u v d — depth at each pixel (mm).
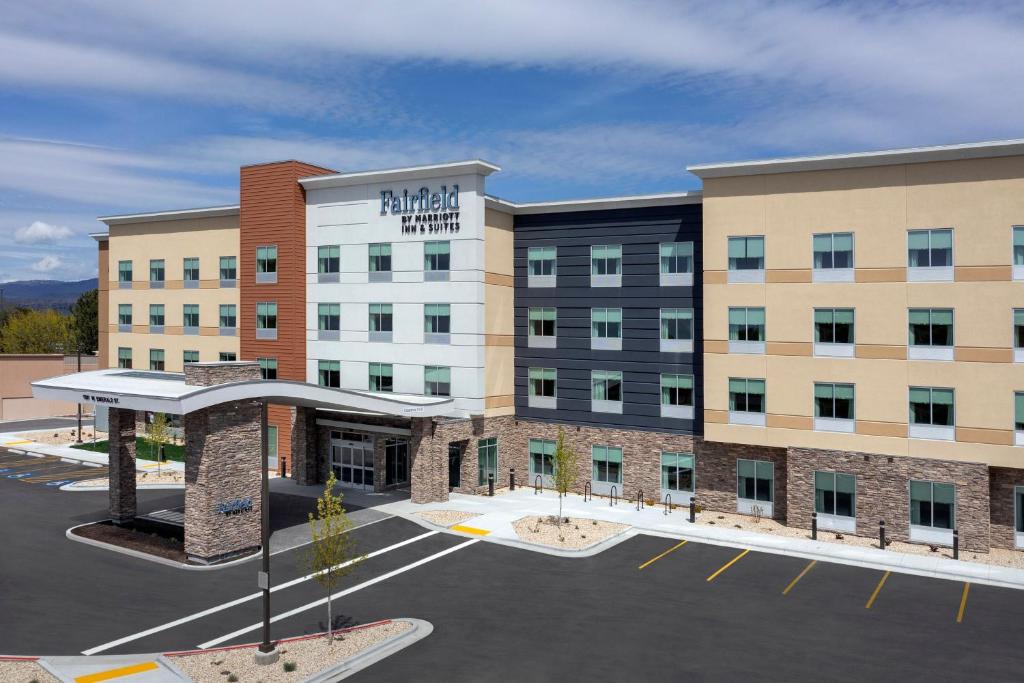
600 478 41531
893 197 32156
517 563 29422
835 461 33531
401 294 42281
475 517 35969
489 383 41719
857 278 32906
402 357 42344
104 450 53625
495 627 23016
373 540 32344
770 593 26062
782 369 34594
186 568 28781
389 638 21875
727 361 35844
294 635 22328
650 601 25266
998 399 30391
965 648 21547
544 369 43281
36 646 21328
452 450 41750
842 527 33438
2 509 37281
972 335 30828
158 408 28391
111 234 60156
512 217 43875
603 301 41406
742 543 32125
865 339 32812
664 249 39656
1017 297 30078
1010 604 25062
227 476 29734
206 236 54812
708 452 37969
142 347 58562
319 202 44969
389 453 42250
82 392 31516
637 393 40438
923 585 26953
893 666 20359
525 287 43781
